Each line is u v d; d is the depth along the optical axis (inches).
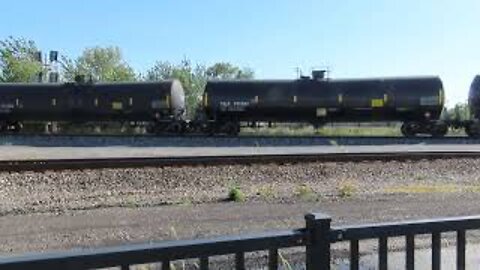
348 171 835.4
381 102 1786.4
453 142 1509.6
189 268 352.5
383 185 748.0
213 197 642.8
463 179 818.2
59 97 1945.1
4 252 410.6
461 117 1993.1
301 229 162.4
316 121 1859.0
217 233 468.8
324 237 161.2
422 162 912.9
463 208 585.3
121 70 3897.6
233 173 788.0
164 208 580.4
